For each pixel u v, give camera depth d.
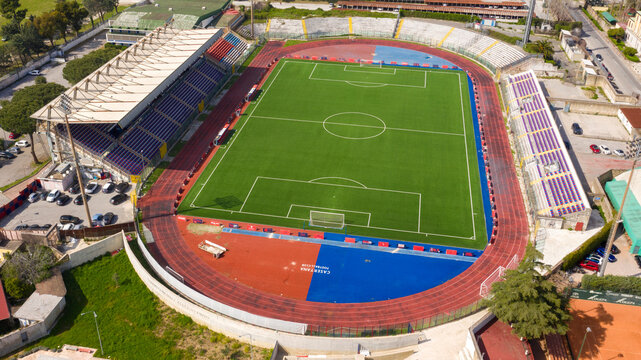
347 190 122.56
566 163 124.88
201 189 122.31
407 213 115.94
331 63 190.62
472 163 133.75
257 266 101.56
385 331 87.75
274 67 186.50
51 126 121.00
